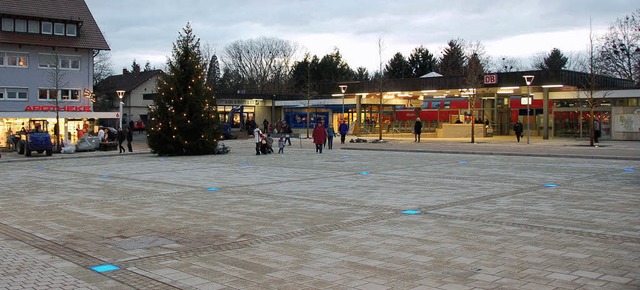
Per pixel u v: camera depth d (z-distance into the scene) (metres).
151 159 30.75
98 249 8.93
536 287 6.61
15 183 19.09
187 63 33.81
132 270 7.64
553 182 17.31
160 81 34.16
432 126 58.25
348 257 8.20
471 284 6.78
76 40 49.88
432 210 12.31
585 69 90.69
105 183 18.69
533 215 11.55
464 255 8.21
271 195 15.11
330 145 37.62
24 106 47.84
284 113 67.94
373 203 13.44
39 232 10.40
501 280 6.91
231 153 34.50
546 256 8.09
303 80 97.88
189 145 32.91
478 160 26.67
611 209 12.23
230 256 8.37
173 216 11.96
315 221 11.14
